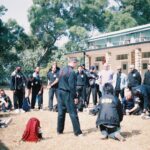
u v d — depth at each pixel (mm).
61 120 9383
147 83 13477
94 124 11000
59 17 65500
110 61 42812
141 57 37406
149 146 7922
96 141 8430
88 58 47688
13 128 10391
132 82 14031
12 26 56219
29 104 15758
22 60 59906
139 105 13266
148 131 9742
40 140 8625
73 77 9039
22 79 15453
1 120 11094
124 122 11312
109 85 8750
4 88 38750
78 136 9039
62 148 7793
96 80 15812
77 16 69062
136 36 44094
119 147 7812
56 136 9125
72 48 61188
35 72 15891
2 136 9156
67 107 9102
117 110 8508
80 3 67500
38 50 62469
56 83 14766
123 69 40531
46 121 11758
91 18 69250
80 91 15000
